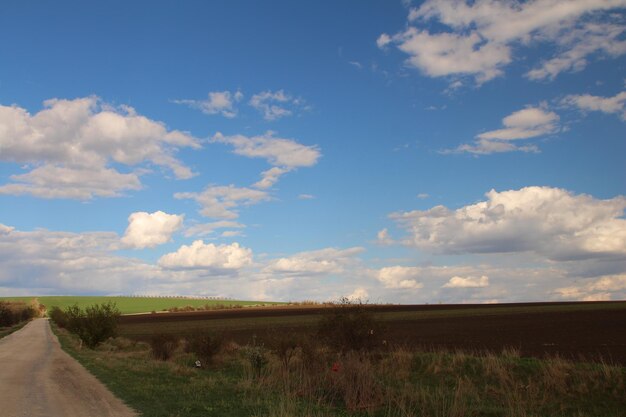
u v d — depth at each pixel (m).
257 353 25.86
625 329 42.78
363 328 23.92
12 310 119.81
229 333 58.78
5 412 13.91
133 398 16.19
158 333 34.62
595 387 18.34
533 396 18.02
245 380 20.14
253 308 170.00
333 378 17.38
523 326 50.19
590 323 50.69
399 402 15.56
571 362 21.27
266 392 17.39
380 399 15.88
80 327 44.97
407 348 29.48
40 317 186.00
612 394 17.69
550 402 17.55
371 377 16.75
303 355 22.80
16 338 61.31
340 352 22.83
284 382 18.77
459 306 124.56
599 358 24.80
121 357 33.72
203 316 124.50
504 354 24.56
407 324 61.00
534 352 28.50
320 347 23.88
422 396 16.19
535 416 15.27
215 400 15.88
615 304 101.75
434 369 23.17
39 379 21.45
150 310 189.50
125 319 126.44
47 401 15.72
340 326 23.98
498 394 18.86
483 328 49.75
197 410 14.10
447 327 52.94
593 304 104.88
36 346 46.75
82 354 36.78
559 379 19.20
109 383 19.83
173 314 150.12
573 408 16.84
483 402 17.33
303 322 77.94
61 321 89.94
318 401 15.57
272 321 86.88
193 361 32.19
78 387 18.86
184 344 41.69
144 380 20.64
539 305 112.19
